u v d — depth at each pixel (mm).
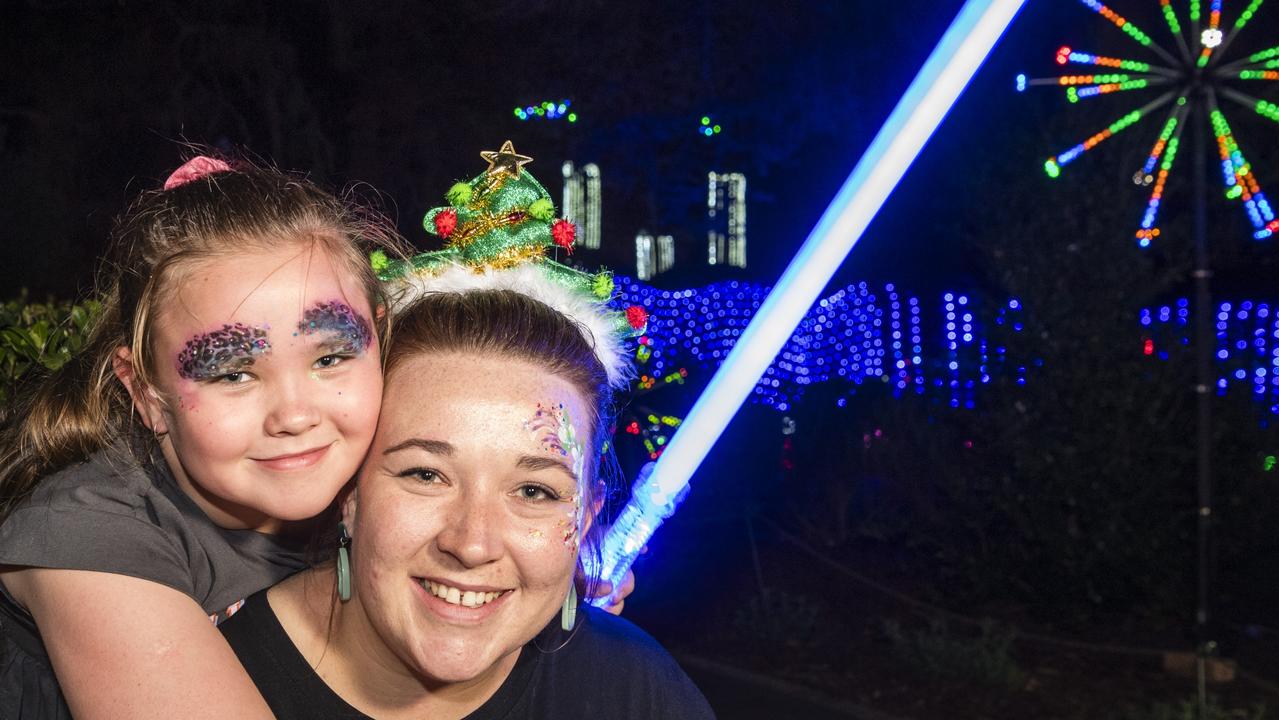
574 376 1726
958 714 6059
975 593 7688
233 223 1741
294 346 1659
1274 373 7738
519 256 1909
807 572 8672
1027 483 7453
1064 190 7371
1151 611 7305
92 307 2133
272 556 1907
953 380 8023
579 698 1834
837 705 6305
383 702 1713
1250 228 8578
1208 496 6488
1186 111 6680
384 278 1930
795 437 9742
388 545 1591
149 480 1829
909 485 8188
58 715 1834
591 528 1907
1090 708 6074
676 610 8047
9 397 2533
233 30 11086
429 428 1600
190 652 1582
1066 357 7359
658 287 12336
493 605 1617
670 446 1885
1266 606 7359
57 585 1639
